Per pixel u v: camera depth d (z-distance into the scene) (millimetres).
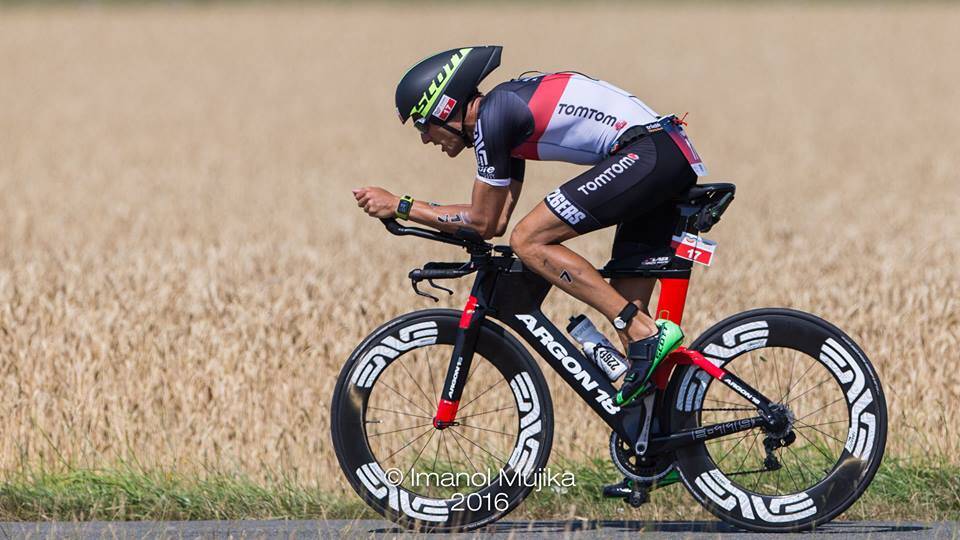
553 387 24672
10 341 26844
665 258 17938
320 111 117312
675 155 17469
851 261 35906
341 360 26125
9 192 66125
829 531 18094
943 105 115562
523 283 18391
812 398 23953
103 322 27719
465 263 18422
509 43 186625
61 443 23547
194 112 116125
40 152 86375
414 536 17906
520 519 19594
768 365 24578
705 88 134375
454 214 17922
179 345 26734
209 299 29344
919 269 33250
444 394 18469
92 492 20484
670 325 17562
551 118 17641
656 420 18156
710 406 24438
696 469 18094
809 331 17969
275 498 20203
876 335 26531
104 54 174000
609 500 20250
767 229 46688
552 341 18344
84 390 25000
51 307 28516
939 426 23391
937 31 196000
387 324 18531
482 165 17625
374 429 24359
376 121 109125
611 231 46031
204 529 18469
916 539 17484
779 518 17922
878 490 19953
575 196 17406
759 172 74812
